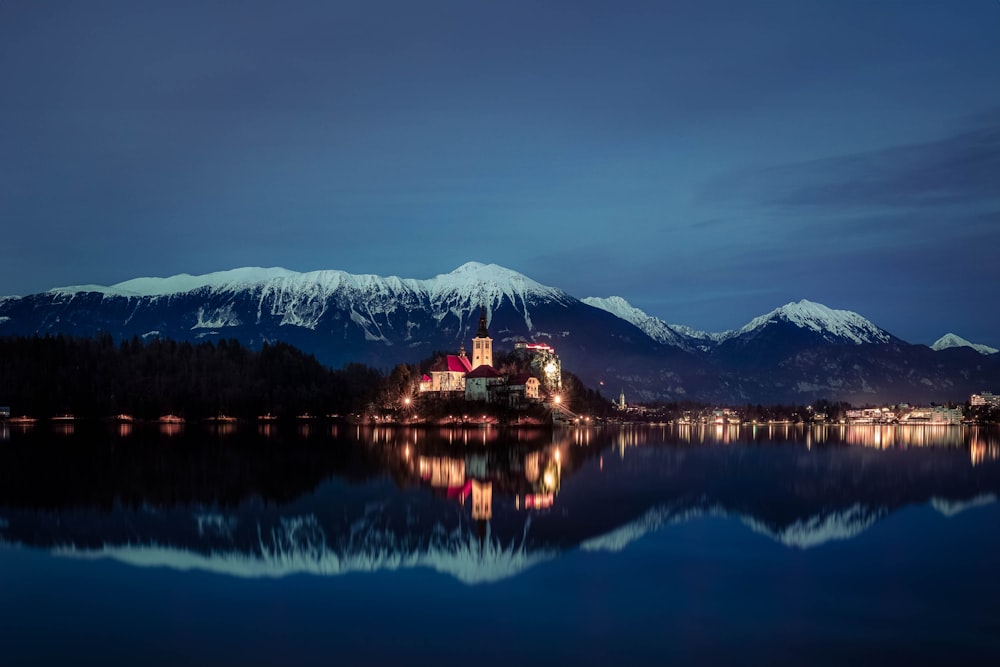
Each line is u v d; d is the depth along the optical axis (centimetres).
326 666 5209
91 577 7181
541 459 17850
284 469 15312
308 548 8256
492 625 5928
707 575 7212
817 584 6938
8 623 5966
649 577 7175
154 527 9350
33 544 8450
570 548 8256
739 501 11381
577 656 5362
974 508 10862
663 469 16012
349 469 15312
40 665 5206
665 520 9831
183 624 5962
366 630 5838
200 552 8112
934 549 8212
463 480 13688
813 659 5297
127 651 5444
